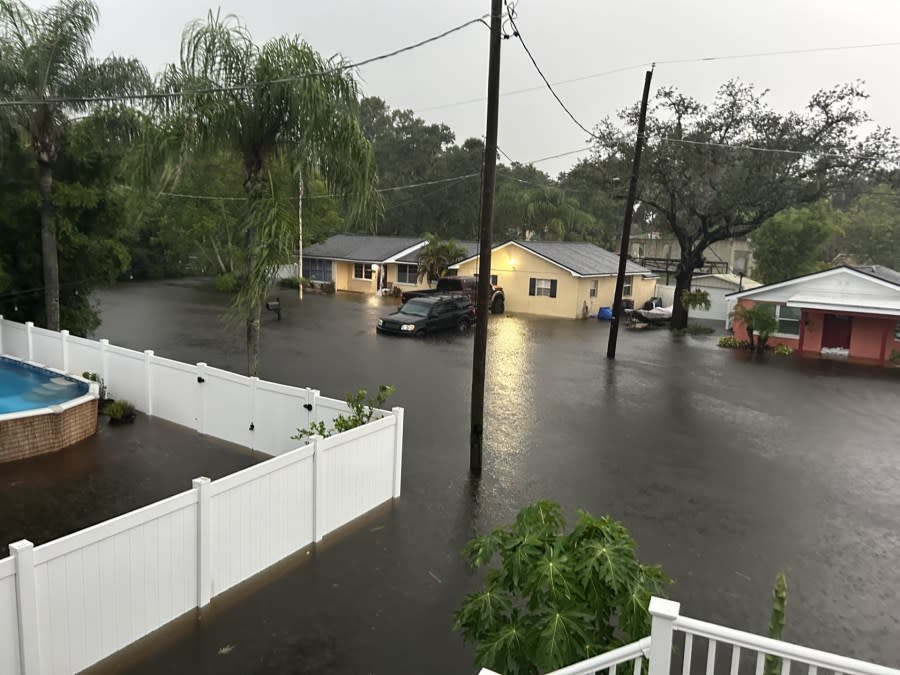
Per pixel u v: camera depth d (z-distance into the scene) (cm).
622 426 1260
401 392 1459
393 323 2281
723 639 314
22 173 1587
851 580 693
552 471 989
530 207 4878
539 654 335
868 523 844
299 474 689
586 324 2803
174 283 3978
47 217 1552
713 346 2352
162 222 3803
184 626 554
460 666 516
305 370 1648
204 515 575
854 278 2250
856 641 582
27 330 1446
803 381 1772
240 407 1007
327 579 642
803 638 584
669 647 317
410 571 664
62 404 999
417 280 3534
